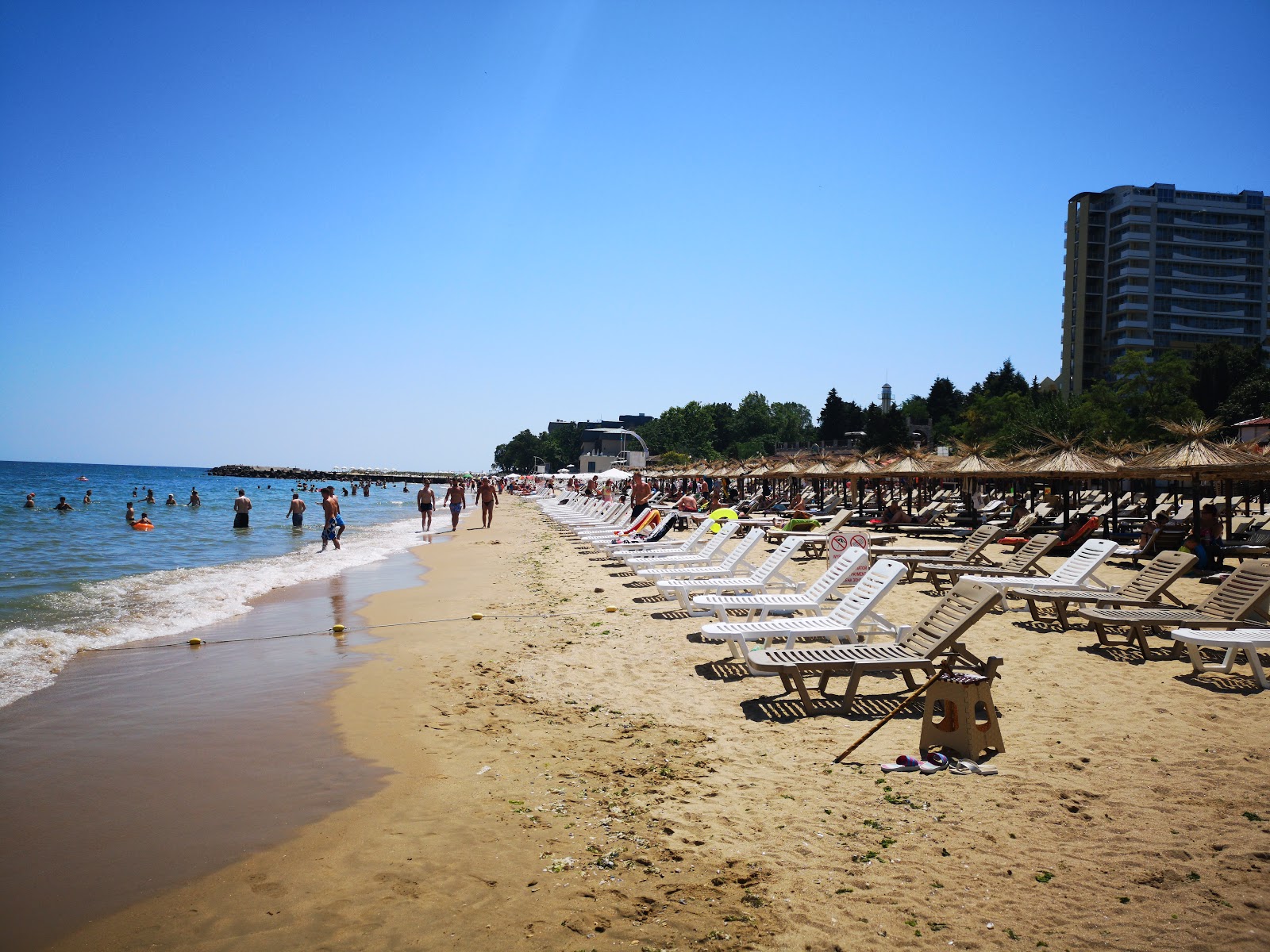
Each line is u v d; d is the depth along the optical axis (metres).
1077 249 108.94
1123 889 3.71
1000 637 9.02
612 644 9.41
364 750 6.04
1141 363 66.56
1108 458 21.41
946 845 4.20
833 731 6.09
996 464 24.05
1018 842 4.20
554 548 22.53
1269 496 32.44
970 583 6.79
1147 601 8.86
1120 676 7.31
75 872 4.21
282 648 9.80
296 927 3.68
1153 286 103.06
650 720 6.55
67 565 18.53
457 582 16.16
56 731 6.55
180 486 92.56
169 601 13.25
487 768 5.62
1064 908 3.58
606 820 4.70
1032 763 5.24
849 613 7.70
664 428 121.94
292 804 5.05
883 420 92.25
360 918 3.73
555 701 7.25
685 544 16.11
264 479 160.75
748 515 28.56
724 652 8.77
